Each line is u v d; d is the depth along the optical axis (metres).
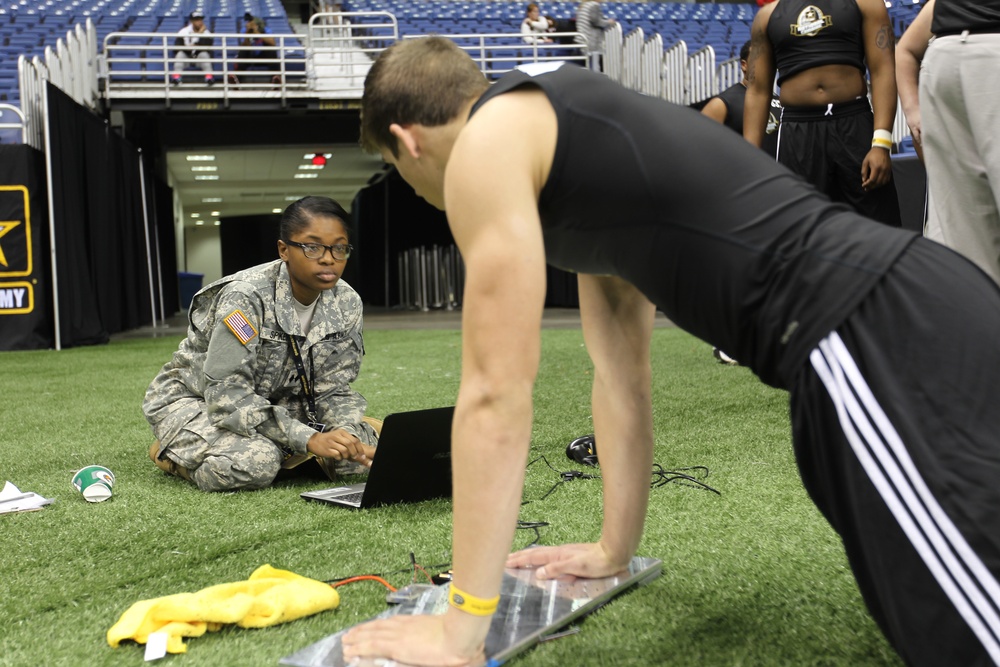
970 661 0.98
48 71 8.47
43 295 7.58
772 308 1.12
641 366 1.51
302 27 18.48
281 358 2.61
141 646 1.43
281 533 2.06
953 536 0.99
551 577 1.58
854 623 1.43
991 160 2.02
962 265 1.09
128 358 6.70
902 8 7.98
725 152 1.17
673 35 15.27
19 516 2.27
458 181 1.13
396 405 4.07
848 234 1.11
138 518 2.23
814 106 3.27
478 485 1.15
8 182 7.45
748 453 2.71
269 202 23.91
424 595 1.47
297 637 1.45
